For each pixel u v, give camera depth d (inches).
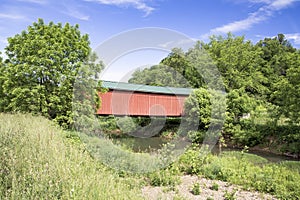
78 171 129.5
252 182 181.5
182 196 141.1
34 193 96.2
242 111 558.3
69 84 375.9
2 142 154.7
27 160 126.4
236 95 563.8
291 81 472.4
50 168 115.7
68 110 380.8
